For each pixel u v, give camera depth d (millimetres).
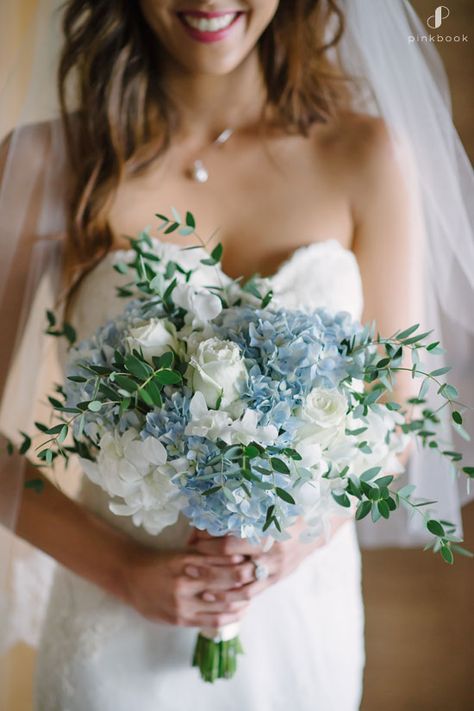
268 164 1859
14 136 1827
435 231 1829
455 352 1882
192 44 1649
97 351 1381
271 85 1870
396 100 1818
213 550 1530
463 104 3268
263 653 1721
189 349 1330
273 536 1320
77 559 1697
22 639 1842
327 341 1328
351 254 1803
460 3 3205
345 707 1831
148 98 1852
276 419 1256
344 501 1303
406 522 2295
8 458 1743
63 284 1856
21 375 1834
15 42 1938
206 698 1706
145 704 1685
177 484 1287
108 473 1326
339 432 1317
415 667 3240
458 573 3389
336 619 1813
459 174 1818
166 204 1838
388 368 1327
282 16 1827
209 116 1869
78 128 1844
